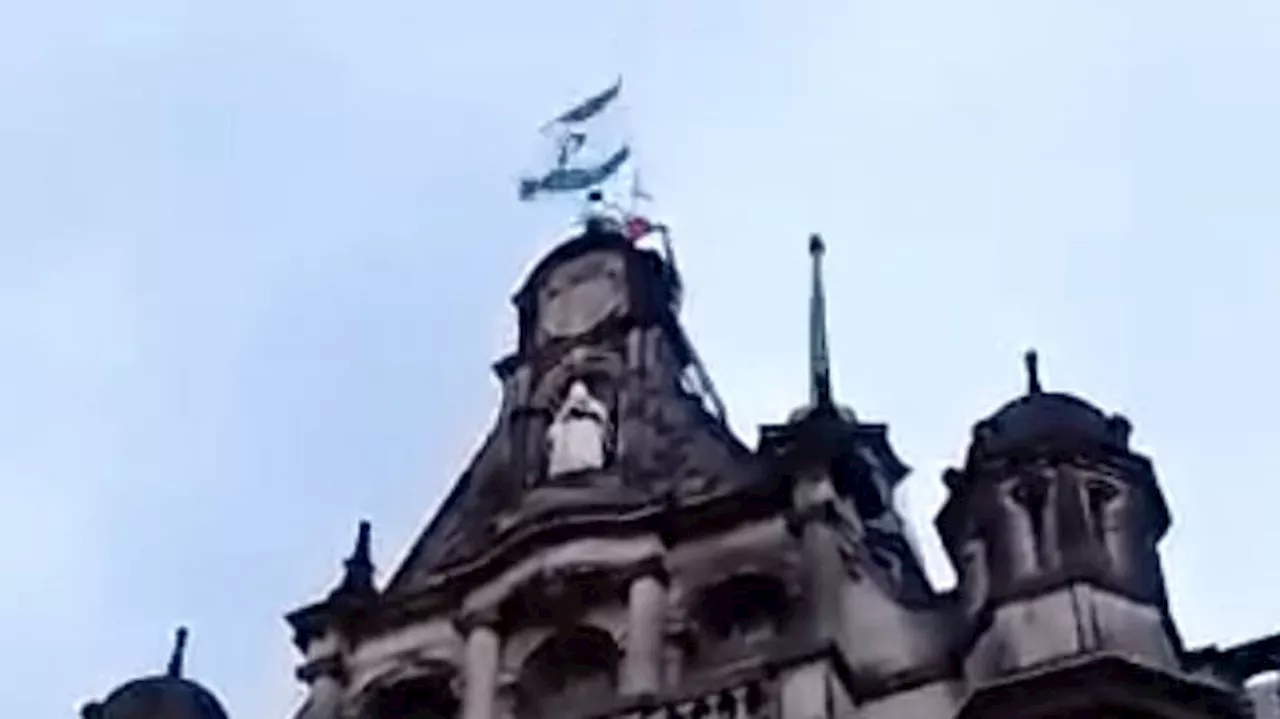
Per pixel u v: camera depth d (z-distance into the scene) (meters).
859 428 39.25
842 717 32.81
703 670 35.00
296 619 38.91
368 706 37.31
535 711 35.81
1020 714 31.64
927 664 33.53
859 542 36.19
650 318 41.84
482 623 36.91
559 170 46.72
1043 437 35.41
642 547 36.62
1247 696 33.09
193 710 37.94
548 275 43.47
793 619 34.75
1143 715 31.45
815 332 40.00
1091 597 33.03
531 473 39.50
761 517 36.56
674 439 39.09
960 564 35.12
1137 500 35.06
